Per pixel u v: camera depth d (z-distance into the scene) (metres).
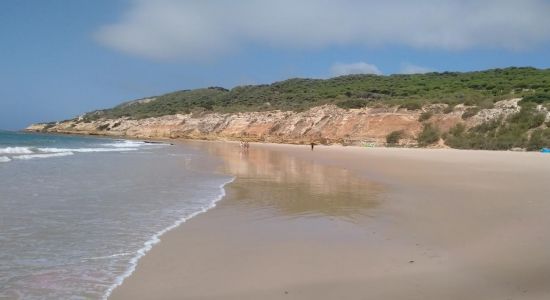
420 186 16.58
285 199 14.11
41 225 9.98
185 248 8.30
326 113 81.50
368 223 10.33
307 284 6.29
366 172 23.06
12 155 32.94
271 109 100.88
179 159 34.44
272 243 8.64
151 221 10.66
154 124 125.19
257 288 6.17
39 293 6.01
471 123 56.78
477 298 5.57
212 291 6.08
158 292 6.06
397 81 103.50
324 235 9.23
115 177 19.81
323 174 22.25
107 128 138.38
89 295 5.96
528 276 6.28
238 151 51.09
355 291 5.96
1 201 12.87
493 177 19.09
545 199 12.59
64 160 29.80
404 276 6.48
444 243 8.22
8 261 7.38
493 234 8.60
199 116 118.75
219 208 12.54
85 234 9.27
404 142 61.62
